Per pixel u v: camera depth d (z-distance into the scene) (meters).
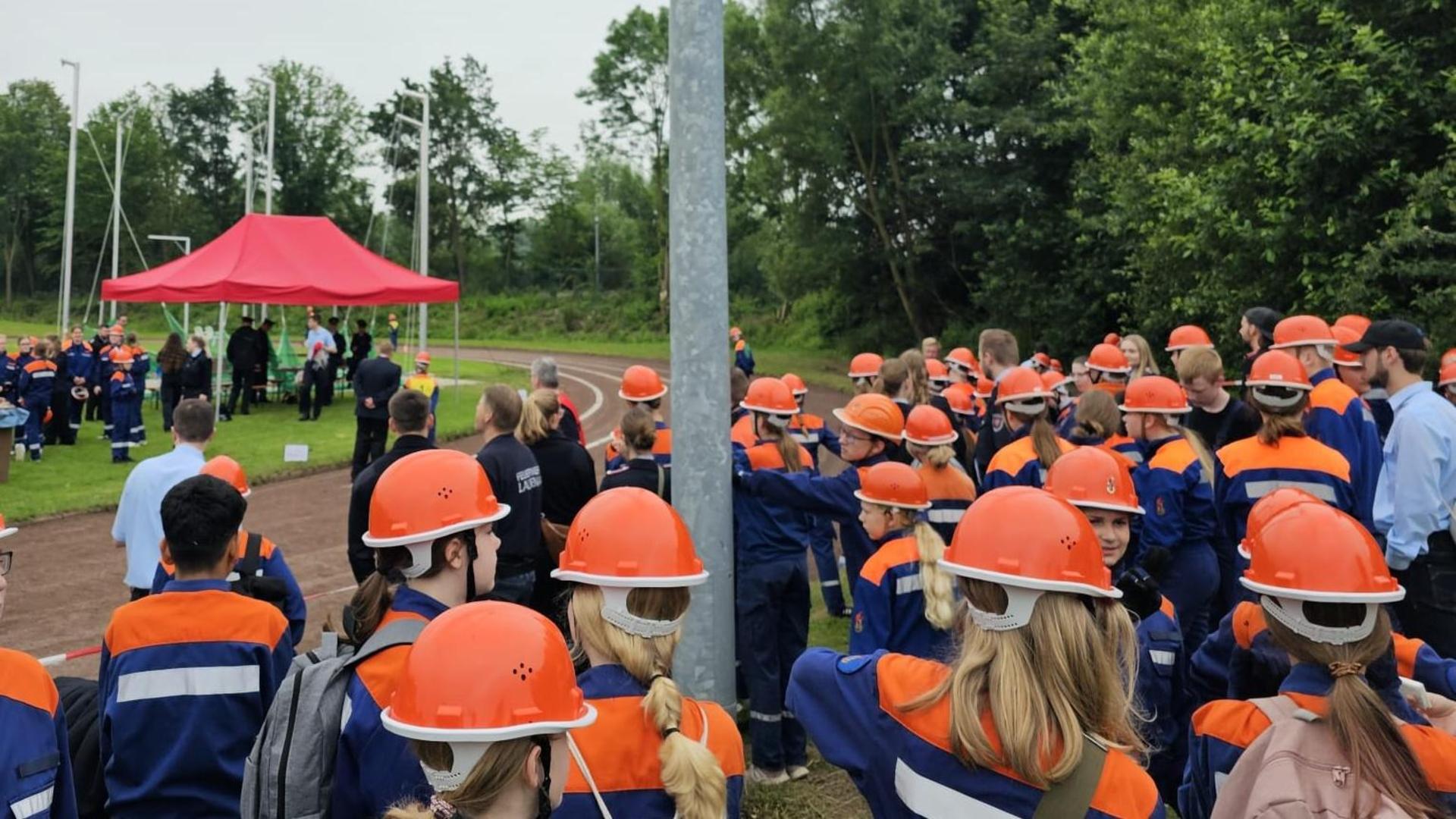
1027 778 2.06
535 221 93.00
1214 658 3.60
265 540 4.66
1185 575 5.51
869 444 5.77
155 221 96.00
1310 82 14.05
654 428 6.70
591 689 2.56
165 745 3.46
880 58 35.38
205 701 3.48
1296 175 14.34
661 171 72.50
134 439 20.67
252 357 25.52
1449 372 7.34
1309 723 2.51
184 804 3.46
